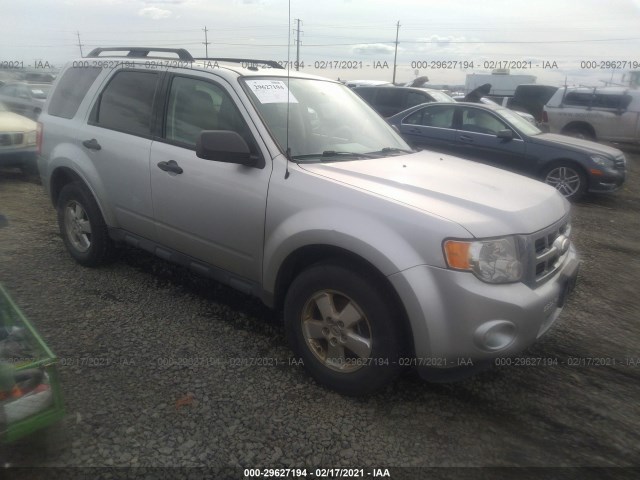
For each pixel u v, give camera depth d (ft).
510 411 9.95
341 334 9.81
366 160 11.59
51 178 15.65
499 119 30.17
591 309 14.67
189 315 12.93
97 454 8.30
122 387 9.98
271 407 9.64
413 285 8.66
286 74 13.21
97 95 14.56
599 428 9.58
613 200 30.99
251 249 10.98
